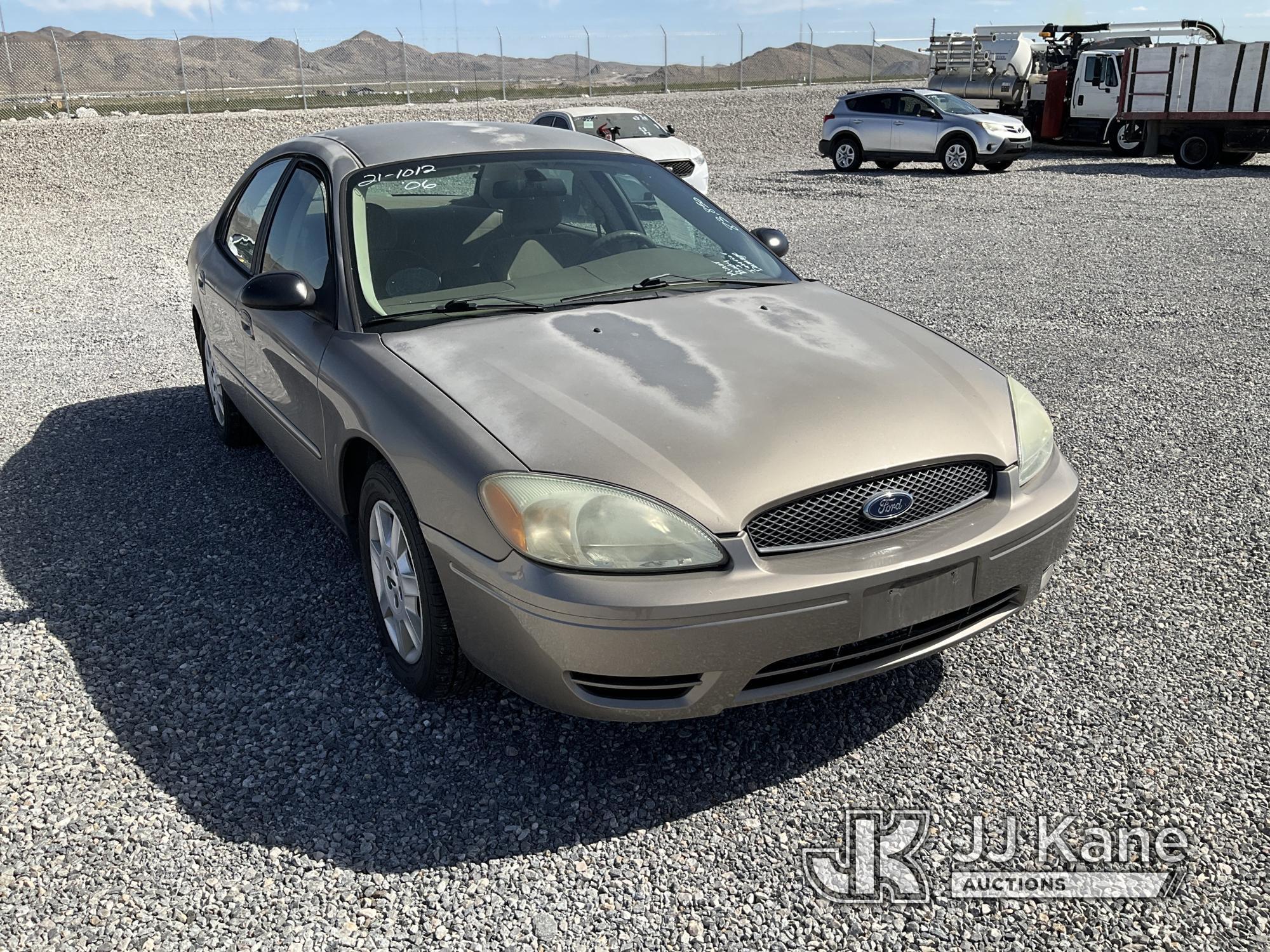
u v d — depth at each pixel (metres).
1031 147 23.92
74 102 34.09
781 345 2.96
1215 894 2.24
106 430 5.42
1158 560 3.76
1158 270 9.47
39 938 2.16
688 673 2.36
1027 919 2.19
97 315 8.39
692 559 2.32
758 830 2.46
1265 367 6.26
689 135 26.62
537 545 2.35
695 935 2.17
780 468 2.43
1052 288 8.76
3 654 3.25
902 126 19.58
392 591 2.99
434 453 2.57
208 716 2.92
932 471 2.59
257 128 24.12
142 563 3.87
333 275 3.29
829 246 11.19
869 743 2.77
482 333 3.01
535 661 2.41
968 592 2.57
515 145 3.84
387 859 2.39
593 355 2.84
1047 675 3.05
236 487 4.58
